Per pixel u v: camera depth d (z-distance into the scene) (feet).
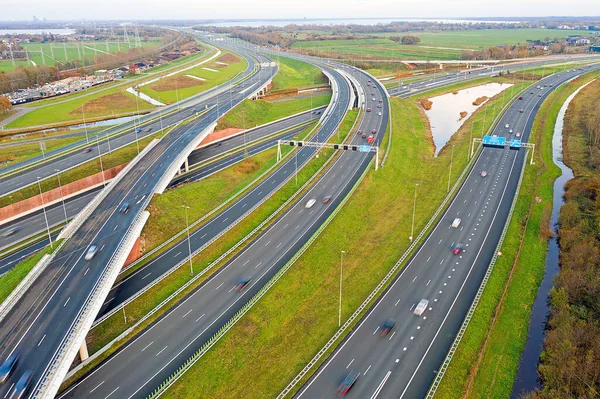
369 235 387.96
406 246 369.50
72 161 503.61
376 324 280.92
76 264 304.50
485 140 542.98
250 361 257.34
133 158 523.29
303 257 346.74
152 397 229.86
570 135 652.07
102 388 233.96
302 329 281.74
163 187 432.66
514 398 239.71
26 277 285.64
